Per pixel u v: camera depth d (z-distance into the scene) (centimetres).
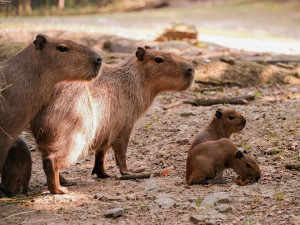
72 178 1179
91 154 1376
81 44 964
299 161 1145
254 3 5866
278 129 1377
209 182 1041
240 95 1866
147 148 1343
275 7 5506
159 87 1152
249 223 806
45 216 879
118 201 950
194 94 1902
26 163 1016
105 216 868
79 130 1016
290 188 970
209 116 1563
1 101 904
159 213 880
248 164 1017
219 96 1870
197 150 1045
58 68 943
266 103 1705
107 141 1108
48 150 1009
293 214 835
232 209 873
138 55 1132
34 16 4394
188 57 2173
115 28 3409
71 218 866
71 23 3631
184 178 1109
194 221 832
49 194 1014
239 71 2078
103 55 2184
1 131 909
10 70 929
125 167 1156
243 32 3684
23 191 1047
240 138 1340
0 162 922
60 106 998
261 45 2933
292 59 2305
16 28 2694
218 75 2052
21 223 845
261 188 983
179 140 1363
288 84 2066
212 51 2383
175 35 2725
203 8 5750
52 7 5284
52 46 939
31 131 1020
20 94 922
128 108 1123
